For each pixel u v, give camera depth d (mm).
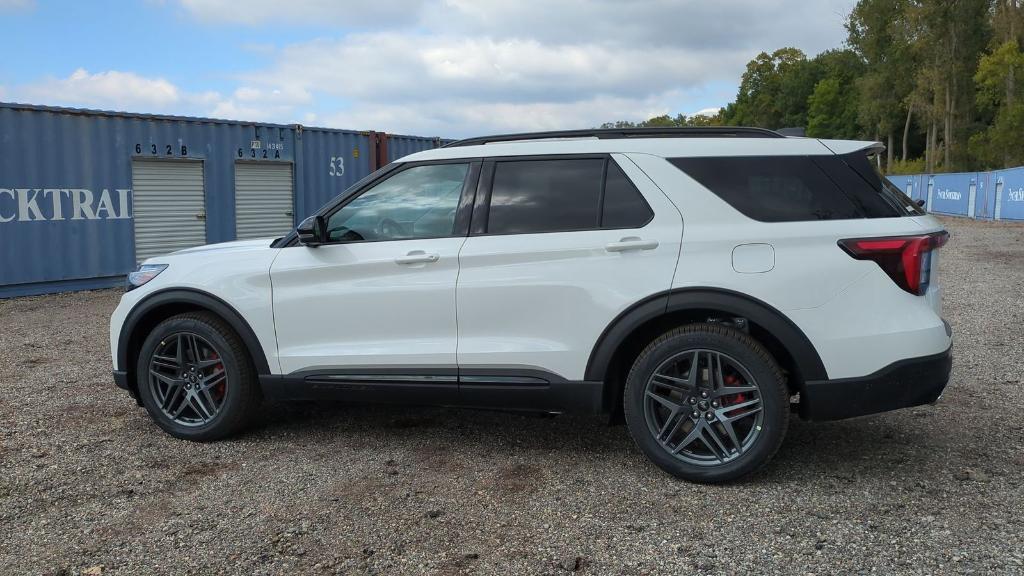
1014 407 4934
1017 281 11352
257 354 4371
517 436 4578
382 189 4305
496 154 4156
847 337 3521
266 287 4344
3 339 8125
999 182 27984
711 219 3727
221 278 4422
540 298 3887
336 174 15789
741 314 3592
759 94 108750
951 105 57344
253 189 14445
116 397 5566
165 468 4059
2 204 11000
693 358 3684
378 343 4184
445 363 4051
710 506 3465
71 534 3256
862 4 66062
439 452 4293
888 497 3512
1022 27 51969
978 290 10469
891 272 3535
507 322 3953
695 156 3852
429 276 4074
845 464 3957
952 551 2971
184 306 4625
